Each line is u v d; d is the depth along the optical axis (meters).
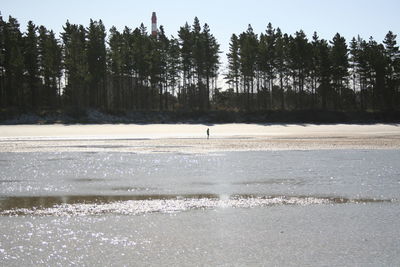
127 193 22.86
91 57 106.88
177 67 114.62
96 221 16.84
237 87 118.44
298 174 29.12
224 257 12.73
